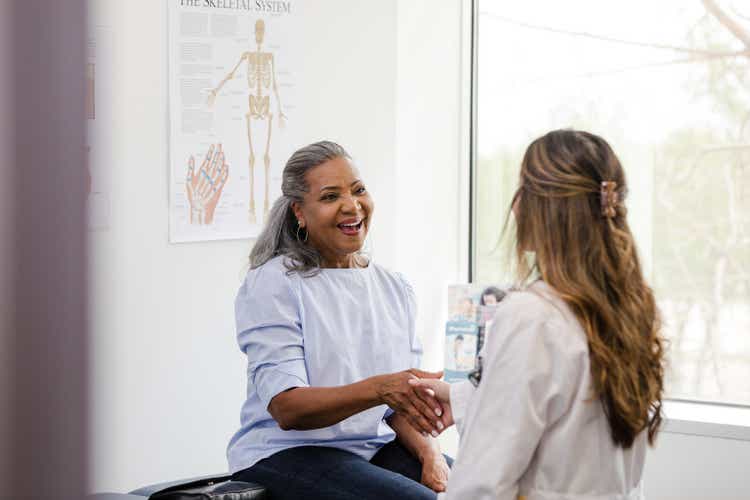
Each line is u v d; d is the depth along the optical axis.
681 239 3.78
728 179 3.69
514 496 1.57
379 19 3.62
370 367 2.42
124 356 2.98
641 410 1.58
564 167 1.63
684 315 3.79
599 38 3.89
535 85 4.03
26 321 0.54
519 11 4.03
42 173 0.53
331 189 2.37
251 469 2.31
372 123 3.63
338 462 2.26
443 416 2.18
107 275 2.91
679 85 3.76
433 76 3.92
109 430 2.95
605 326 1.57
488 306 3.83
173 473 3.14
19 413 0.54
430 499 2.15
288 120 3.38
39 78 0.53
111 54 2.86
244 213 3.29
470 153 4.12
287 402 2.21
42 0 0.52
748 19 3.63
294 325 2.30
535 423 1.55
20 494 0.55
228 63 3.21
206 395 3.22
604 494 1.61
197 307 3.19
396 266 3.74
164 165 3.08
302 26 3.40
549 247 1.62
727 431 3.47
